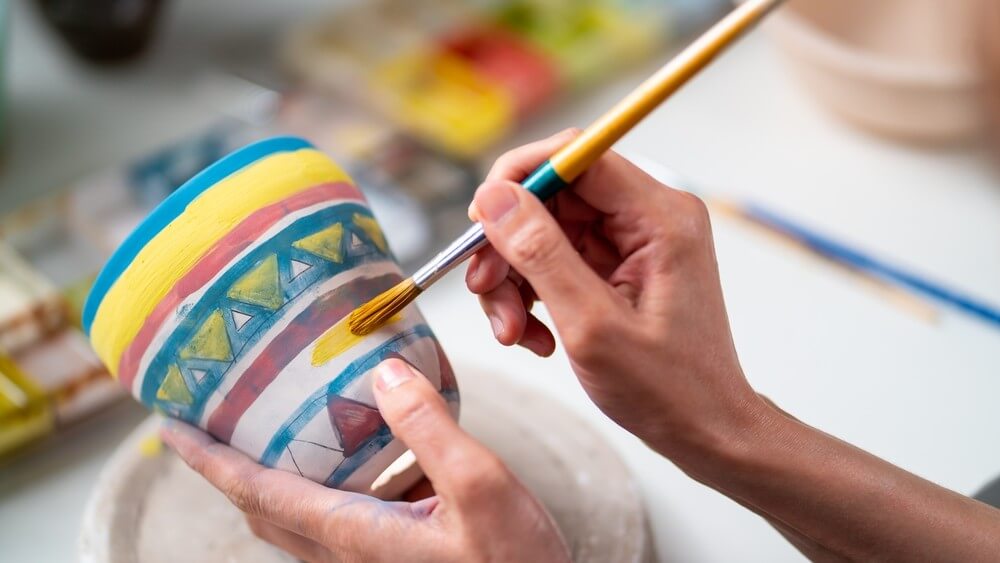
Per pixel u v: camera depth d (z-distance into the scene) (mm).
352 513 439
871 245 771
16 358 676
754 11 395
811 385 676
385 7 987
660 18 958
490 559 411
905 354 692
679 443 426
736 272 758
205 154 831
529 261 389
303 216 449
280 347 444
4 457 645
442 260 431
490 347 721
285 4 1036
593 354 395
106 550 558
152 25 955
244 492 468
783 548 590
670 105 911
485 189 396
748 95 917
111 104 938
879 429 645
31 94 946
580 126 902
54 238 785
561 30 952
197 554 566
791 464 425
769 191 821
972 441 635
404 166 816
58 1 911
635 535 555
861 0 866
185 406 472
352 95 898
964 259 753
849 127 869
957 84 761
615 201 425
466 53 921
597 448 604
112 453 662
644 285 417
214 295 437
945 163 830
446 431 408
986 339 699
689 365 410
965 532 432
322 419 448
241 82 928
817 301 733
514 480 408
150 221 435
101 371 658
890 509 431
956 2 822
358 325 448
